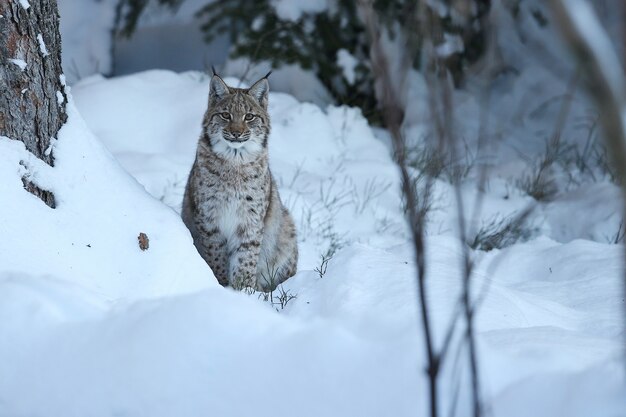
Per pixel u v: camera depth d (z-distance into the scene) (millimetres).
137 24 20125
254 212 12445
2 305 6695
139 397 6074
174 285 9688
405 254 13164
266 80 12531
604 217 17203
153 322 6293
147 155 16094
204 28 20094
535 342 7262
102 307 7027
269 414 5875
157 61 20750
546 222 17375
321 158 18406
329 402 5793
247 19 19750
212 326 6164
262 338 6098
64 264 9008
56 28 9945
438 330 7297
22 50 9383
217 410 5965
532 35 21312
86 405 6180
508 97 21156
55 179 9570
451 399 5609
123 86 17906
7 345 6527
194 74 19344
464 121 19891
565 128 21016
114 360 6238
